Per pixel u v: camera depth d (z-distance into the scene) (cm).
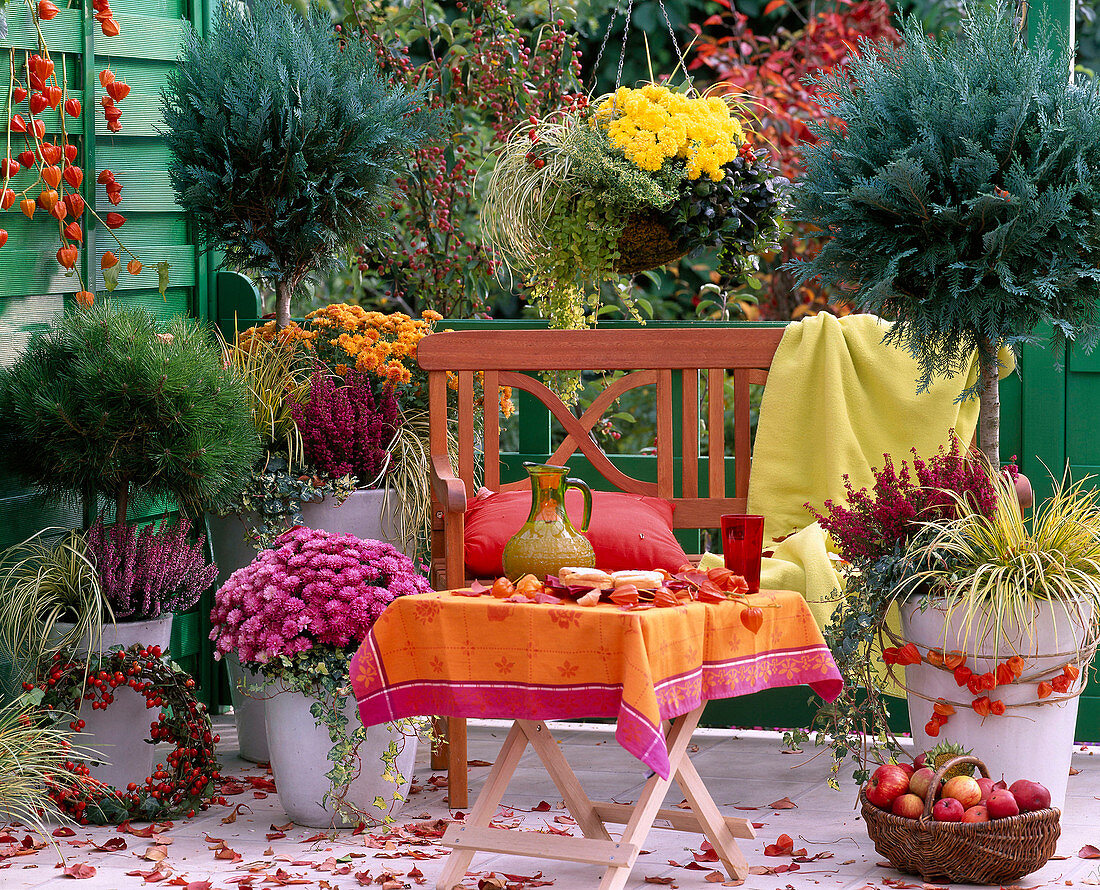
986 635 361
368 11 608
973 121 375
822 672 347
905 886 336
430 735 404
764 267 745
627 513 428
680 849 371
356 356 471
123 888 341
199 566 430
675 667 312
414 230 609
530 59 608
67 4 453
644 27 856
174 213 509
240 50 464
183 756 404
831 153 401
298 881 342
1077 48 780
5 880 347
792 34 834
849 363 458
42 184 441
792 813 401
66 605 409
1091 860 357
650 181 451
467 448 450
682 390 462
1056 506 379
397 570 390
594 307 504
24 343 437
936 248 380
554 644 315
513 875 348
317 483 438
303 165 450
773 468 456
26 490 433
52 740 384
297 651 375
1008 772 365
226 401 416
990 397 408
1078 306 388
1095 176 371
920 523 375
